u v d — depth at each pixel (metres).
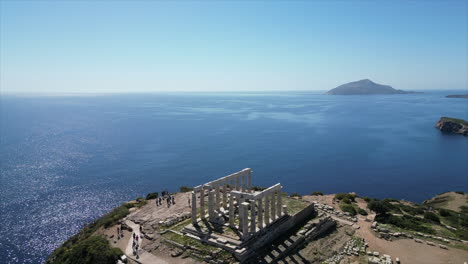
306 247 41.44
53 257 42.53
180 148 158.88
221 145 165.62
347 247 43.06
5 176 111.56
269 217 44.12
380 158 138.88
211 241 38.16
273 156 140.88
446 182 109.00
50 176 112.69
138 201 61.31
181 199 56.81
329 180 109.75
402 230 48.78
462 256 40.59
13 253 61.25
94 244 37.31
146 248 38.88
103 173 117.06
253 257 36.44
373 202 55.41
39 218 77.50
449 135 198.75
